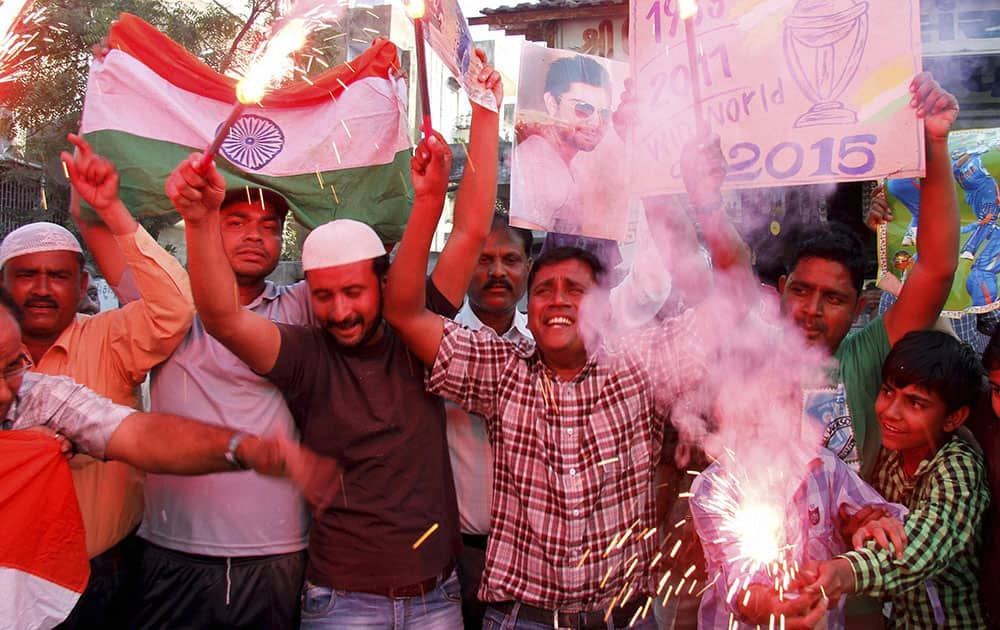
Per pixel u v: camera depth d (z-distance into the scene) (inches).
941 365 75.6
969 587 79.0
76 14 256.4
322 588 82.4
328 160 103.5
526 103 108.9
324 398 83.4
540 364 85.9
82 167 79.3
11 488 69.1
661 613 97.0
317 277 81.7
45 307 87.1
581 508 80.7
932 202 83.5
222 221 94.8
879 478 86.1
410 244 80.7
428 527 82.8
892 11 83.0
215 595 86.2
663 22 90.9
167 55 103.3
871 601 83.8
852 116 84.0
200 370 89.2
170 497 88.4
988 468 76.8
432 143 79.8
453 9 84.1
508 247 105.3
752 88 87.1
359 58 107.7
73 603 72.9
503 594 81.1
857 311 92.2
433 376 84.0
